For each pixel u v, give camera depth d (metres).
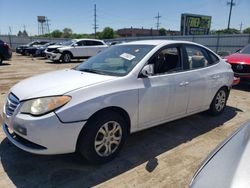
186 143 3.87
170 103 3.80
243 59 7.60
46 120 2.67
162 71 3.74
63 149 2.81
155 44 3.87
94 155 3.02
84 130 2.91
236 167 1.58
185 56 4.13
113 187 2.75
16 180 2.83
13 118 2.89
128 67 3.46
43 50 22.19
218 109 5.08
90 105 2.86
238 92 7.57
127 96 3.20
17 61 17.86
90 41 18.12
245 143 1.86
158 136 4.10
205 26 56.53
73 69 3.97
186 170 3.12
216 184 1.51
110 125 3.14
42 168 3.07
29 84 3.19
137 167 3.15
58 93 2.80
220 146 2.02
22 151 3.44
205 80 4.39
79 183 2.80
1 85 8.13
